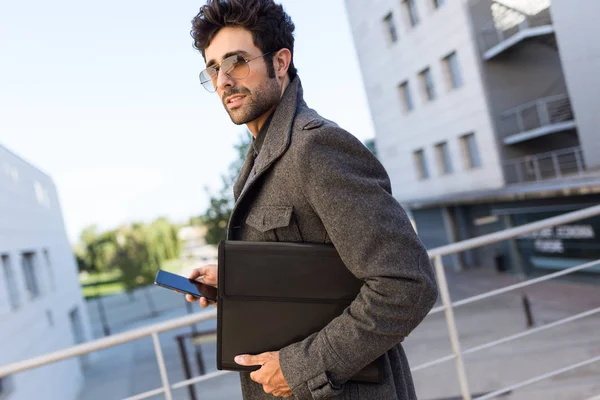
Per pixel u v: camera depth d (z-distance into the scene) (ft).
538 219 48.57
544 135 49.78
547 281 47.85
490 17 50.31
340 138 3.07
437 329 38.55
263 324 3.30
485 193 49.34
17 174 45.55
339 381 3.07
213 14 3.37
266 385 3.24
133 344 70.33
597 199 41.37
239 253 3.34
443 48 54.29
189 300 4.50
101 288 215.31
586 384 21.31
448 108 55.57
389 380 3.33
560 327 32.63
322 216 3.06
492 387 24.12
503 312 40.37
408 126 63.21
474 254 61.82
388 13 61.87
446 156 58.23
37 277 46.03
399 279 2.88
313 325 3.24
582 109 43.01
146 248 144.25
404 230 2.98
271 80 3.46
